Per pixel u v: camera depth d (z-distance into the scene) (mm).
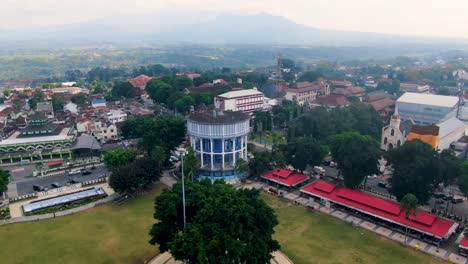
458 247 94625
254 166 144000
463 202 124188
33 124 199625
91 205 124188
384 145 173375
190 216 84562
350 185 128375
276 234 102812
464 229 104000
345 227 106938
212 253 70375
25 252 94500
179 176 149375
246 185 140750
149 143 160875
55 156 178625
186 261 78500
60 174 159250
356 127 194250
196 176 146750
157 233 82000
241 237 74000
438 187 127000
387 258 90875
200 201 81938
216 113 155125
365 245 97000
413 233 102438
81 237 102188
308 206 119375
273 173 141000
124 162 152125
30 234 104125
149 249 95625
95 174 158500
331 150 138750
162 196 87000
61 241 99938
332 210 118062
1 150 178250
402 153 118938
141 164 135500
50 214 117312
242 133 150375
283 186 138750
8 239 101312
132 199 129375
